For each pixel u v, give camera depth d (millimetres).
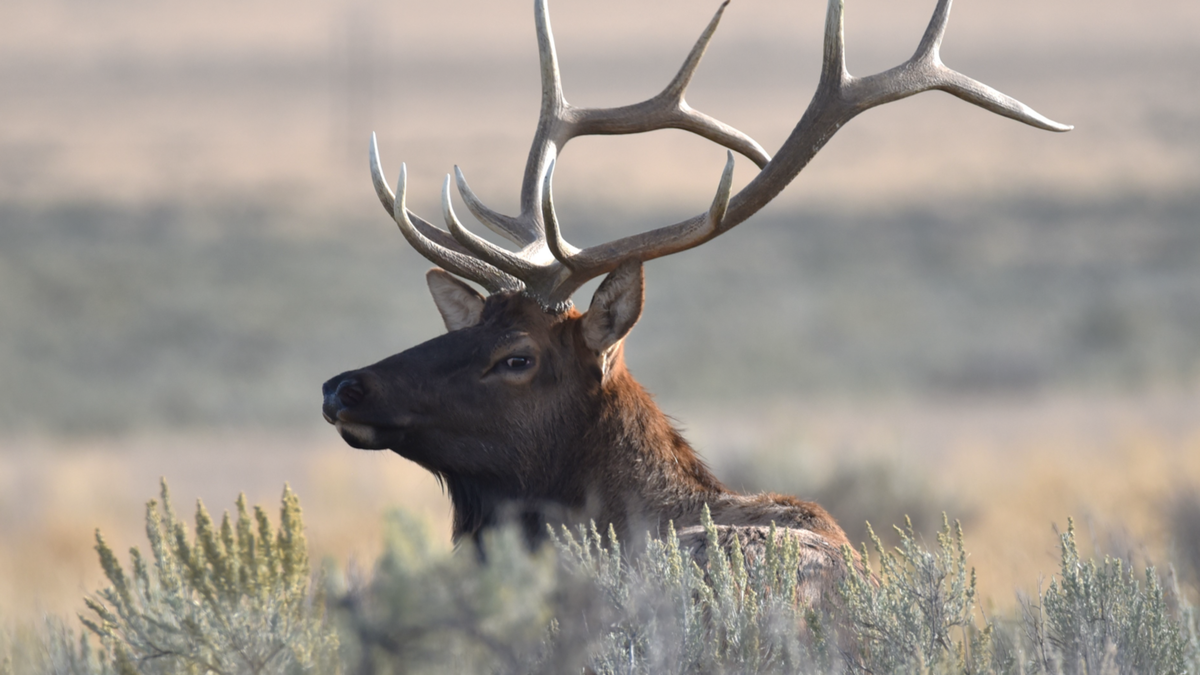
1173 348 127312
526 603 15781
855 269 184125
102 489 60875
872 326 148250
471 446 20781
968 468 55188
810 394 113312
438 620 15461
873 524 42656
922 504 43375
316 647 17047
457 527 21797
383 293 164625
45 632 23312
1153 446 55406
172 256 185375
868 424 80000
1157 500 37969
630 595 16016
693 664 15375
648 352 135500
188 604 17359
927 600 16344
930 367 124688
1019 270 182625
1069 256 191750
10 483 62688
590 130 23734
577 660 15539
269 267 180000
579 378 21016
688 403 109500
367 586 17141
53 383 123250
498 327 21062
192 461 75812
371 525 40812
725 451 51812
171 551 18344
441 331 147125
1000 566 30719
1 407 114938
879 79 20703
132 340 141500
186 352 138000
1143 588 19531
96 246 192250
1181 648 16344
